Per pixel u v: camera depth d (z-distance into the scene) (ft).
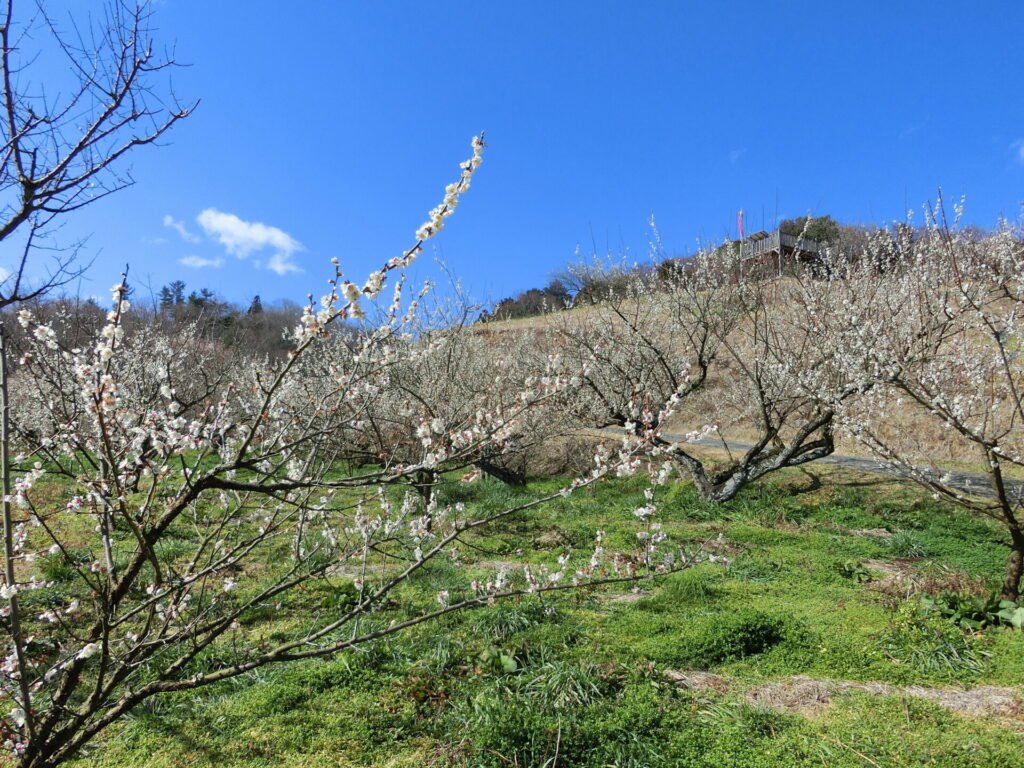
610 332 37.96
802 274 33.88
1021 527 18.54
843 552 25.43
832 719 13.43
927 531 28.58
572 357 36.45
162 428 10.06
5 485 7.19
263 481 9.30
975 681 15.12
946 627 17.26
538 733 12.27
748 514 31.68
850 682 15.17
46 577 20.53
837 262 37.76
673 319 38.22
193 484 8.35
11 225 8.82
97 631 8.60
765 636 16.92
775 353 34.04
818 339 31.94
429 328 34.78
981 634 17.10
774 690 14.71
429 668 15.24
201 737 12.87
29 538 24.35
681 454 34.78
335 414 11.49
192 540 23.95
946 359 29.50
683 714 13.47
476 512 30.73
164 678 8.83
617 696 14.03
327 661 15.56
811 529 29.32
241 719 13.43
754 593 20.68
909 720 13.35
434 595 19.70
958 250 29.30
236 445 13.37
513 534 27.76
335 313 8.10
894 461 21.49
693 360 57.77
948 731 12.96
